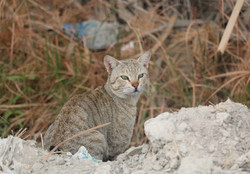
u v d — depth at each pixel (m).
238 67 7.66
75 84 8.12
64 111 5.26
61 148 4.86
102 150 5.16
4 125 7.37
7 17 8.79
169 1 9.92
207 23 8.95
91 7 10.44
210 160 3.57
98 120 5.47
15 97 7.65
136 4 10.11
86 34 9.42
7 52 8.45
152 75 8.48
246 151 3.90
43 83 8.12
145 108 7.77
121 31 9.59
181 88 7.88
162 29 9.30
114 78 5.86
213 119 4.25
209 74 8.00
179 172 3.54
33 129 7.05
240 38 8.23
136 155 4.37
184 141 3.96
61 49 8.82
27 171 4.07
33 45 8.59
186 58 8.81
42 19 9.73
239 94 6.90
